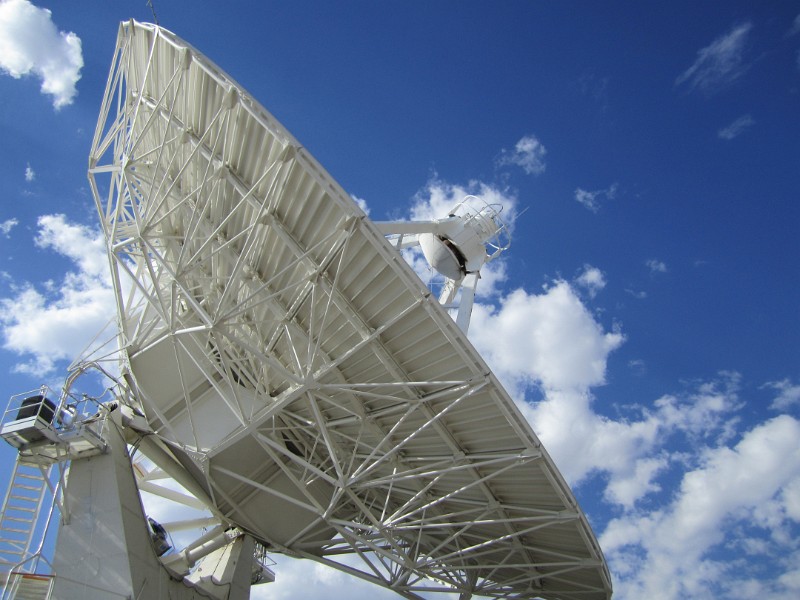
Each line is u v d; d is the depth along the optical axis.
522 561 26.69
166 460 25.48
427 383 19.83
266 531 26.73
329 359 21.48
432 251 25.62
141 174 22.55
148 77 21.50
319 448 24.88
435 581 27.61
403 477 22.23
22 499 22.09
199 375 24.59
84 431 22.30
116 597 20.69
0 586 20.12
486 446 21.81
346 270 19.17
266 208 18.81
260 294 21.75
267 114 17.86
